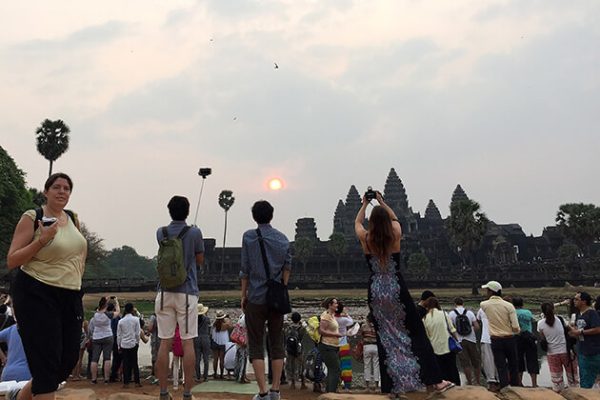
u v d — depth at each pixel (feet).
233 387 37.58
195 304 16.61
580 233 288.51
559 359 34.06
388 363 15.49
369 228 16.02
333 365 33.81
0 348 24.47
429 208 554.05
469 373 37.14
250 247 16.81
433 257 388.57
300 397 35.88
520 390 17.78
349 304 213.87
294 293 262.06
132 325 38.58
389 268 15.81
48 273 10.97
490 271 310.24
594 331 27.50
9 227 175.63
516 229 410.93
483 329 35.86
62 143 165.99
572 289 230.48
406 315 15.69
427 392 18.26
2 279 148.15
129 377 38.40
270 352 17.17
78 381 41.45
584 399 16.70
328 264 380.58
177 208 17.04
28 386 12.15
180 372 41.42
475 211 233.76
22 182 186.80
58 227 11.39
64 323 11.34
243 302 17.07
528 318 38.88
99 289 249.96
